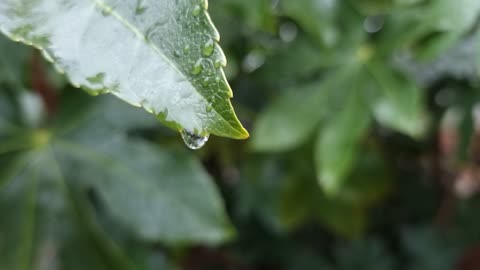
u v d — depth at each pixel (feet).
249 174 1.94
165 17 0.89
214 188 1.57
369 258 2.36
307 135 1.71
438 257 2.35
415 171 2.43
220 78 0.85
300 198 1.96
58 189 1.60
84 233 1.58
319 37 1.66
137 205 1.57
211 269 2.36
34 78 1.61
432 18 1.50
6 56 1.54
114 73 0.89
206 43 0.86
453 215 2.39
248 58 1.82
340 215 1.98
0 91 1.59
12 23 0.92
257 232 2.36
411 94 1.66
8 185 1.58
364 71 1.70
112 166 1.59
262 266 2.52
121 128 1.61
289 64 1.75
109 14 0.91
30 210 1.58
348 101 1.71
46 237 1.58
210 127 0.85
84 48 0.91
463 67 1.82
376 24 1.90
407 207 2.45
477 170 2.35
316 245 2.43
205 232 1.55
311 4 1.65
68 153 1.61
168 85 0.87
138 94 0.88
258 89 1.92
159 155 1.58
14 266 1.56
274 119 1.71
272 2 1.69
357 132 1.69
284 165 1.96
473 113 1.89
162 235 1.56
